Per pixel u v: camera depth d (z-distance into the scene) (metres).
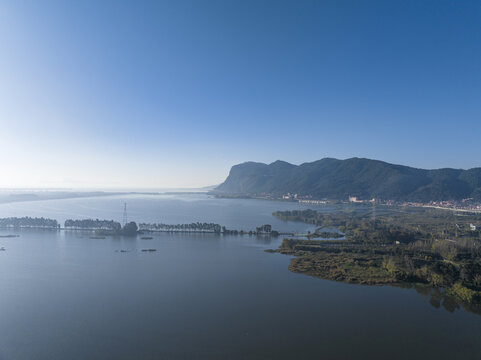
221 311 137.75
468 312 137.25
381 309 140.00
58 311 138.00
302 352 106.69
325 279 181.38
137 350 107.81
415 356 104.62
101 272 196.25
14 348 109.44
